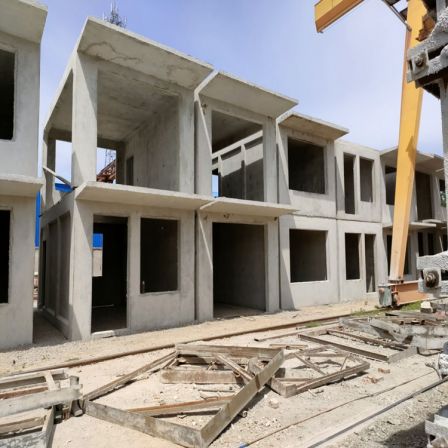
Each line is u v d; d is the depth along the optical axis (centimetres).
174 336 887
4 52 876
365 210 1692
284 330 967
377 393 516
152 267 1296
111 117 1258
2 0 721
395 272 1167
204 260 1112
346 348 734
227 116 1287
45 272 1334
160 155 1196
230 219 1181
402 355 688
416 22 1074
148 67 984
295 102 1216
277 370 571
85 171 898
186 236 1076
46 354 739
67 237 950
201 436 365
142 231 1382
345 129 1459
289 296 1350
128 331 930
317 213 1481
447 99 252
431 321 877
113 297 1515
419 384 554
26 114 819
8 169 791
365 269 1680
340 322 935
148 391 529
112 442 388
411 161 1152
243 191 1441
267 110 1251
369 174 1797
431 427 242
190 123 1095
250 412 454
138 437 398
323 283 1468
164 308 1007
